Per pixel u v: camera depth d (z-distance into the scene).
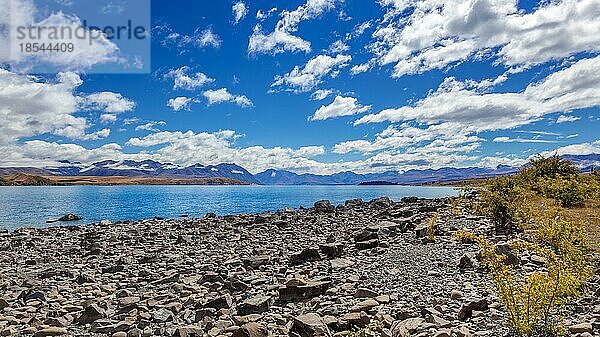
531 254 11.28
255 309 8.65
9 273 14.41
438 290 9.04
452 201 22.31
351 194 78.81
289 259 13.87
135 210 45.88
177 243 20.06
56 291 11.27
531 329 6.46
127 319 8.69
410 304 8.28
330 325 7.39
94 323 8.52
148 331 7.77
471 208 21.44
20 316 9.22
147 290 11.20
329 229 21.89
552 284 6.57
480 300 7.57
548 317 7.04
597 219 17.00
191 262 15.05
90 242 21.20
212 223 27.67
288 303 9.16
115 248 19.30
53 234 25.25
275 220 26.89
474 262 10.70
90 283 12.31
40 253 18.88
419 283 9.65
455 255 12.04
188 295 10.41
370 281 10.23
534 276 6.73
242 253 16.48
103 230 26.25
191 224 27.72
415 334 6.64
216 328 7.73
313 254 13.60
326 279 10.35
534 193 23.44
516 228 15.45
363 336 6.82
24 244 21.36
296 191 101.44
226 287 10.73
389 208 29.12
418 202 33.09
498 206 15.62
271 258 14.37
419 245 14.41
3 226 31.75
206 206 51.38
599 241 12.05
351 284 10.09
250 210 45.41
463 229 16.48
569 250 8.43
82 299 10.59
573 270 7.48
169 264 14.82
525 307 6.65
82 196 73.00
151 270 13.95
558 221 12.19
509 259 10.53
